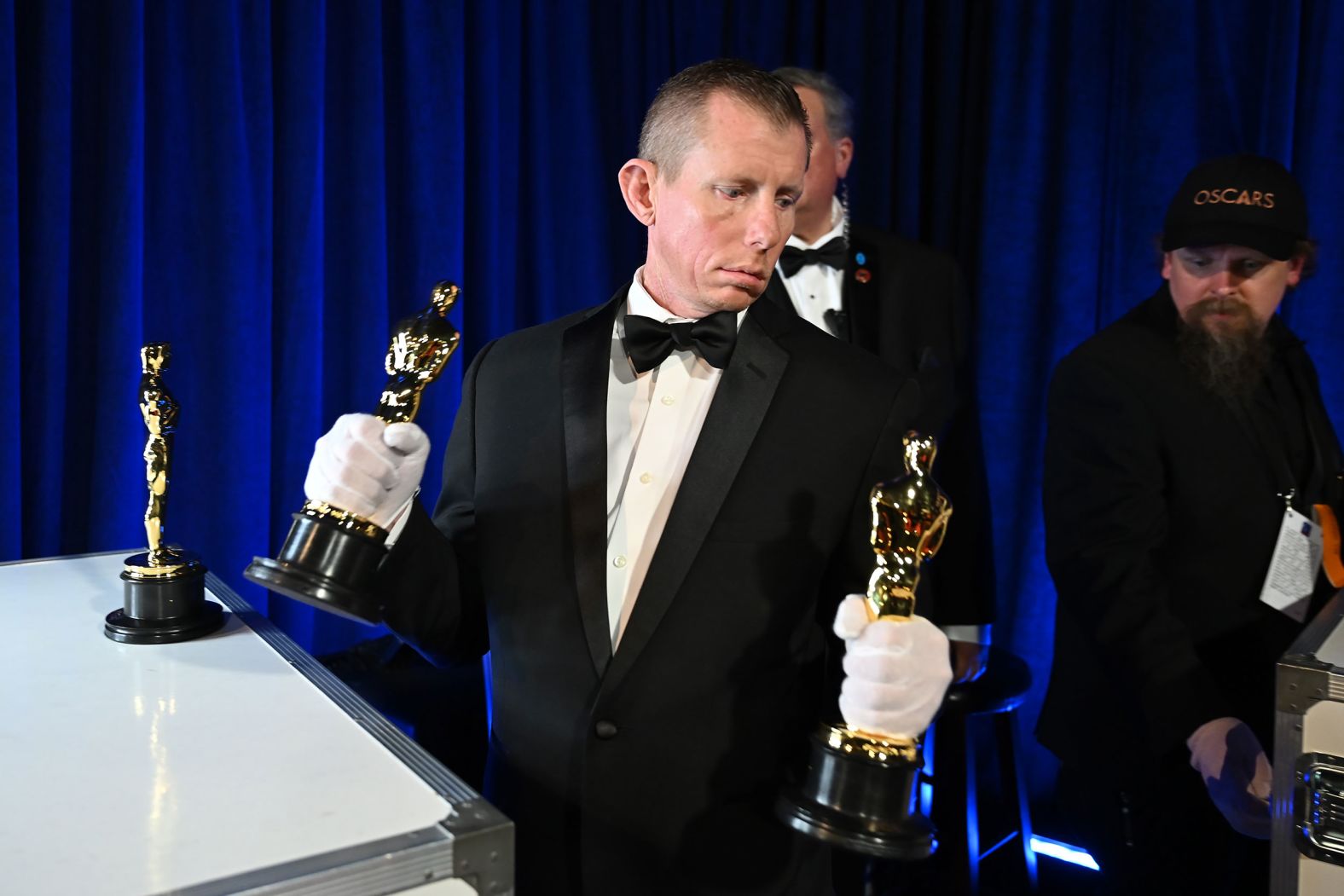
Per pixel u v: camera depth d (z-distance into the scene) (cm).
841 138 238
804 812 93
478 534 128
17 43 200
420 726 204
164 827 79
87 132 210
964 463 249
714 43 292
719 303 117
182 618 121
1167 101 284
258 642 120
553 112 270
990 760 309
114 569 148
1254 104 279
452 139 247
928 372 245
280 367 233
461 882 79
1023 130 298
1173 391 183
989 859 281
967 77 312
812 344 128
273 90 230
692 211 114
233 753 92
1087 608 180
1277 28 270
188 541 223
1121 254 295
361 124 238
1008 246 302
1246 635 180
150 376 124
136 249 209
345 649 232
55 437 206
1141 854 186
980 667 234
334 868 74
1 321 195
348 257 241
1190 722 165
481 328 261
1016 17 296
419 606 121
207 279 221
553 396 128
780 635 118
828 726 96
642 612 116
